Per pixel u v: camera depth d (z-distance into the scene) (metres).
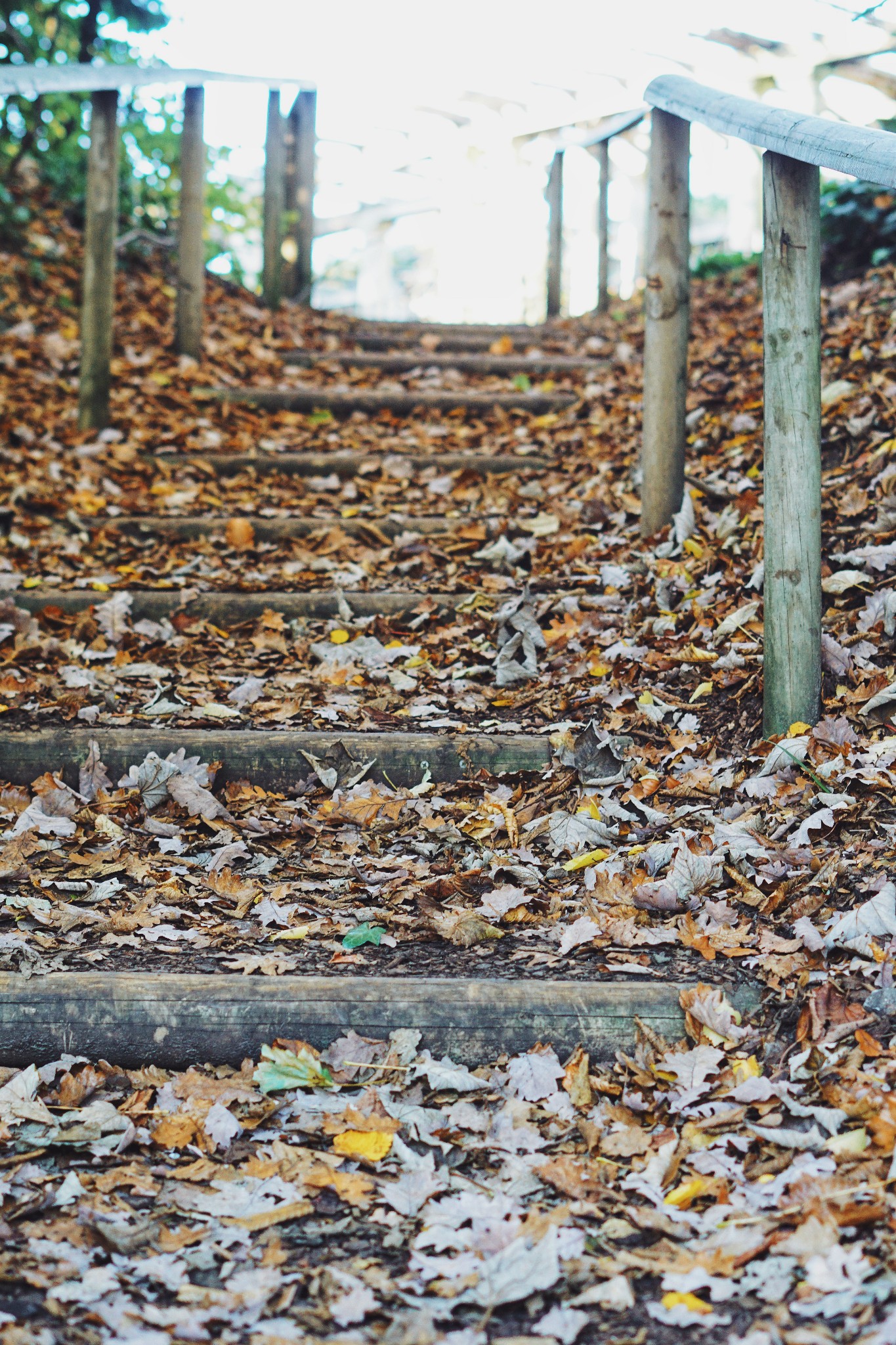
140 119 6.15
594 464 3.88
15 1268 1.19
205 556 3.42
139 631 2.97
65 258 5.37
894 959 1.57
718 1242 1.20
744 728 2.33
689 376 4.31
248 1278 1.19
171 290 5.63
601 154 6.33
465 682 2.71
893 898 1.67
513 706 2.60
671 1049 1.54
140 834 2.17
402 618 3.06
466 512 3.65
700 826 2.04
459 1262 1.20
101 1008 1.60
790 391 2.13
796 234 2.11
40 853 2.08
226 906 1.92
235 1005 1.60
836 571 2.69
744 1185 1.30
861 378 3.51
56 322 4.91
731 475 3.32
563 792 2.25
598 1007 1.58
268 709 2.59
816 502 2.16
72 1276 1.19
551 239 6.54
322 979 1.64
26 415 4.11
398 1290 1.17
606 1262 1.20
